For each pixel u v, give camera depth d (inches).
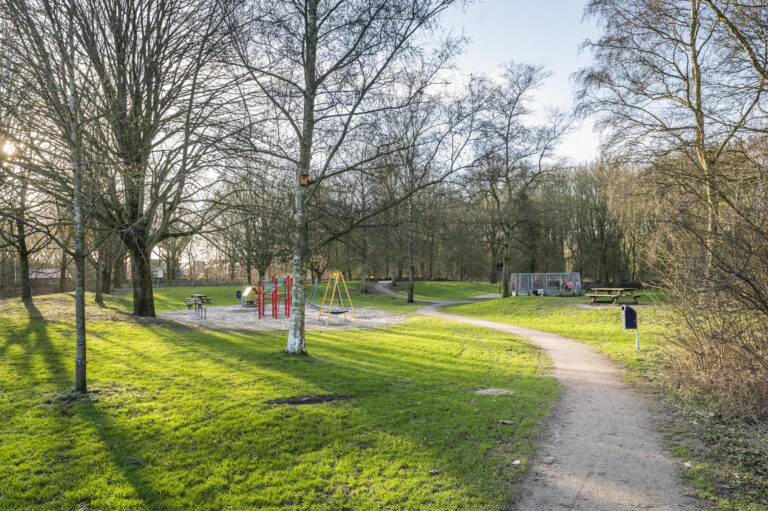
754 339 271.7
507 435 236.5
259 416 250.1
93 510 157.8
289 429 234.4
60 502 161.9
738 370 267.6
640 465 201.3
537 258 1765.5
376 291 1801.2
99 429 229.6
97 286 859.4
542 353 500.7
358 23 411.5
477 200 1122.7
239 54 406.6
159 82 407.8
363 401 289.4
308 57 435.5
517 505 166.4
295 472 188.1
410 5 403.9
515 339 607.2
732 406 260.4
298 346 446.3
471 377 373.1
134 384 315.9
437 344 557.9
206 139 398.3
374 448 215.0
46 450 204.1
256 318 889.5
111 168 414.6
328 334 658.8
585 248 1835.6
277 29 406.3
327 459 201.3
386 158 450.0
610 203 643.5
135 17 404.5
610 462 205.0
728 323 285.9
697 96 581.0
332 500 167.0
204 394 295.0
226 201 516.1
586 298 1029.2
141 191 503.2
